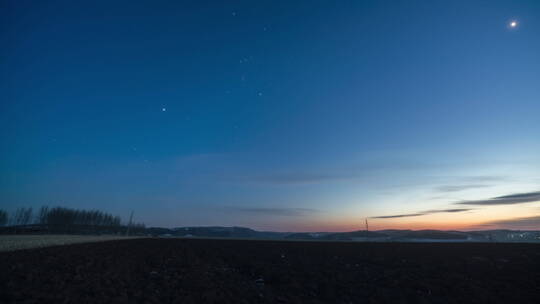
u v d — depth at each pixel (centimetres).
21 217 11244
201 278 2236
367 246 5528
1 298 1450
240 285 2041
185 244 5775
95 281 1944
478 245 5531
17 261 2569
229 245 5678
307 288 2003
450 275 2430
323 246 5553
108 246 4622
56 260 2770
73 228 12356
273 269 2741
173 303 1545
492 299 1691
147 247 4766
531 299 1681
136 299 1584
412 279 2286
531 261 3200
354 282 2197
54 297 1507
